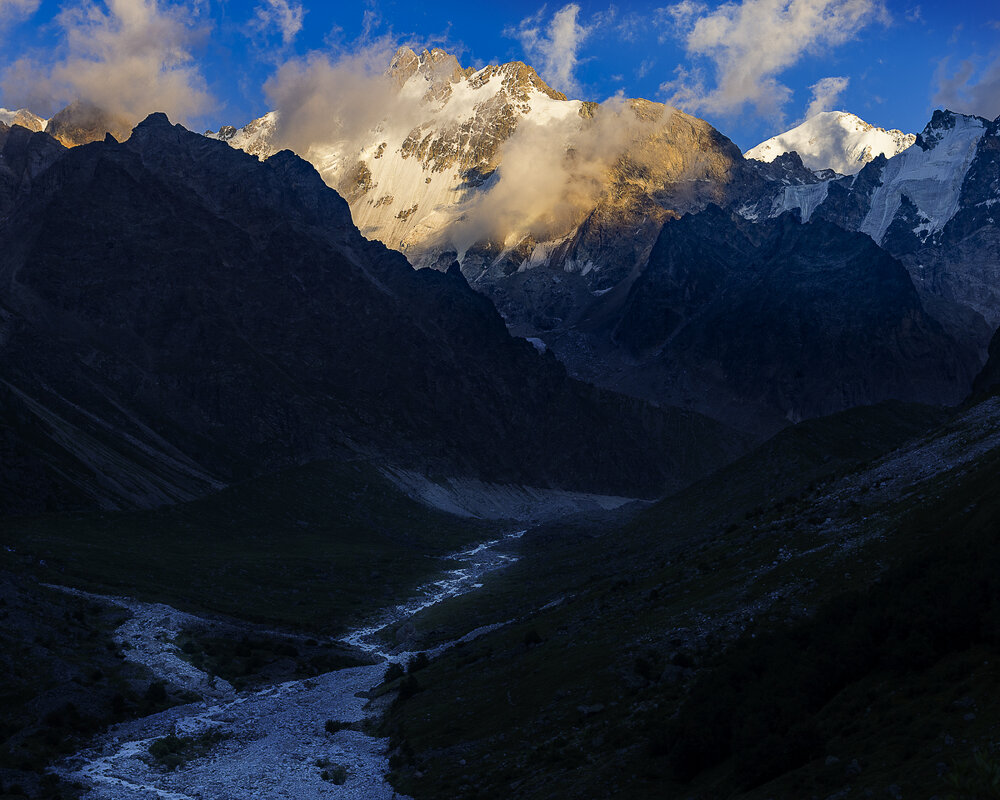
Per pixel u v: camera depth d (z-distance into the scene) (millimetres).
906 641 56625
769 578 90938
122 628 146000
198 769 85938
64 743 94375
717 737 58594
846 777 46250
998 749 41094
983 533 63750
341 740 92125
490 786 67125
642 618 96438
